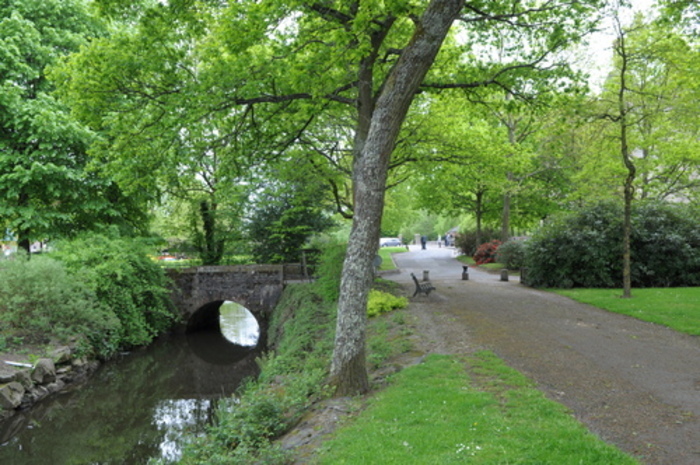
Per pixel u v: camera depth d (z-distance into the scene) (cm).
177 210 2914
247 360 2108
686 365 884
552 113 1944
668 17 1327
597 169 2128
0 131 2011
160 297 2238
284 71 1221
